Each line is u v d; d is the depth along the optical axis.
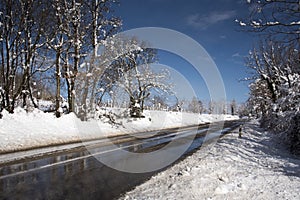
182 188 6.40
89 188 6.58
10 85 19.88
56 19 20.14
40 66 22.52
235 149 14.03
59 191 6.27
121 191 6.43
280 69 23.48
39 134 15.19
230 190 6.24
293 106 15.90
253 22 9.00
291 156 13.50
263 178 7.45
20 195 5.92
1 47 18.67
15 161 9.65
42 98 32.19
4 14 18.36
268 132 24.61
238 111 102.50
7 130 14.06
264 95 32.56
